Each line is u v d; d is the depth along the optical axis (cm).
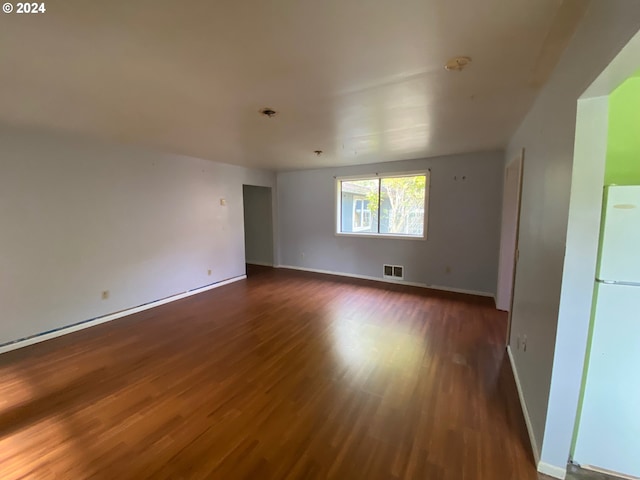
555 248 158
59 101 220
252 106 234
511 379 244
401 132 317
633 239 143
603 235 147
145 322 369
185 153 441
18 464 163
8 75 177
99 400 219
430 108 238
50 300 322
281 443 178
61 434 185
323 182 612
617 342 150
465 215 471
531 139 232
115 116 257
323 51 152
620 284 147
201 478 155
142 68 169
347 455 169
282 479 154
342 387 233
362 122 278
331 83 190
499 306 406
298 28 131
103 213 365
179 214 461
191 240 482
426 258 514
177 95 209
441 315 386
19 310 301
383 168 534
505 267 396
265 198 693
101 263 366
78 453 171
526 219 243
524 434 185
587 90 123
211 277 522
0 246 287
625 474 156
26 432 187
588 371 156
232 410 208
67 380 245
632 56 94
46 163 314
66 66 166
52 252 323
